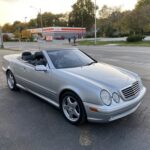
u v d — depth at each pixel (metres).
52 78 4.35
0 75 8.62
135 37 37.53
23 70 5.44
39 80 4.80
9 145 3.39
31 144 3.41
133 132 3.67
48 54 4.86
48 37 63.00
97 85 3.59
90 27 95.31
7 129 3.91
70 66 4.65
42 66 4.48
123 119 4.14
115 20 66.69
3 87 6.73
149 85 6.55
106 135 3.61
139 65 10.80
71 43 46.66
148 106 4.75
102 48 25.86
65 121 4.17
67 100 4.08
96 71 4.30
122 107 3.55
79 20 96.25
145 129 3.76
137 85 4.07
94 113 3.54
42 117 4.38
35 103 5.19
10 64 6.15
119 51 20.27
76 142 3.43
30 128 3.93
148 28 42.75
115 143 3.36
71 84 3.88
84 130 3.80
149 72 8.79
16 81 6.02
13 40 75.44
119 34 60.53
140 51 19.61
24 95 5.85
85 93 3.62
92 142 3.41
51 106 4.97
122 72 4.42
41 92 4.88
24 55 6.02
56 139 3.53
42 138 3.58
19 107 4.96
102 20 75.38
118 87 3.65
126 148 3.22
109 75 4.08
